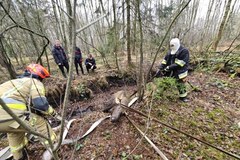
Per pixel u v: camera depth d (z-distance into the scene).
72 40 0.79
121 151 2.40
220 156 2.30
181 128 2.82
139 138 2.59
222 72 5.25
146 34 3.67
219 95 3.86
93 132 2.84
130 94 3.98
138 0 2.47
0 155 2.54
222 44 11.56
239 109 3.33
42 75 2.28
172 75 3.43
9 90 2.02
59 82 6.18
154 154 2.31
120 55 9.04
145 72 3.66
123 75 6.57
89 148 2.52
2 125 1.93
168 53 3.41
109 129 2.86
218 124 2.92
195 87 4.14
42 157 2.37
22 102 2.01
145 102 3.50
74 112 5.32
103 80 6.76
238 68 4.93
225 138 2.62
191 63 6.38
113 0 5.39
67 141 2.57
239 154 2.33
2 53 2.56
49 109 2.29
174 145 2.48
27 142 2.65
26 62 7.76
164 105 3.45
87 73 7.72
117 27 6.35
